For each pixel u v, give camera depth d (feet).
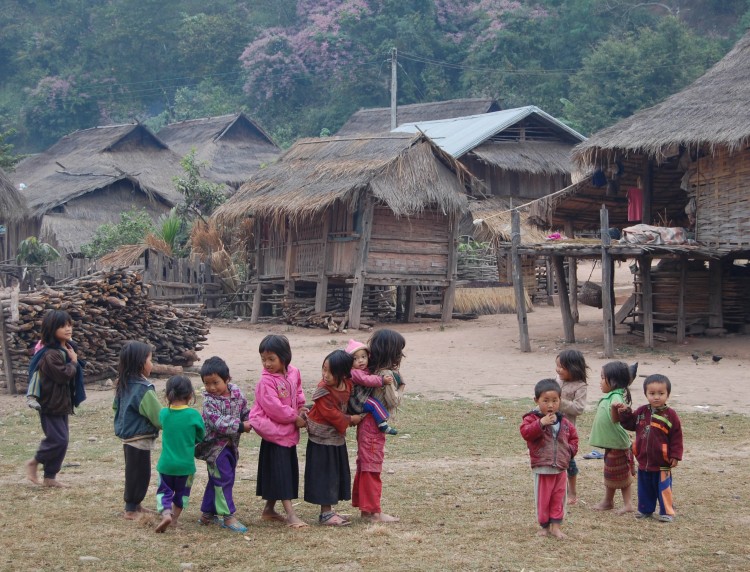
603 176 122.52
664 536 37.83
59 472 49.57
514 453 55.62
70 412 45.65
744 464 52.39
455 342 116.06
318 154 144.87
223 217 141.90
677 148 107.55
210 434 38.11
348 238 133.08
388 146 135.64
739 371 88.58
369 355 39.58
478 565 33.47
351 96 326.65
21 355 78.69
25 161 257.14
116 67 370.94
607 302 100.73
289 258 144.25
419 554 34.68
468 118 216.95
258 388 38.29
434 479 48.08
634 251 99.81
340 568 32.99
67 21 388.37
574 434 38.19
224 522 38.14
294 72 336.49
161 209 217.36
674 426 40.37
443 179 135.54
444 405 72.33
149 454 39.99
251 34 369.50
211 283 158.40
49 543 35.63
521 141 206.90
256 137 272.72
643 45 276.82
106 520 39.11
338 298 147.84
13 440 58.95
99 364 82.23
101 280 83.25
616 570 33.19
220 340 122.83
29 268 141.69
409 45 323.98
